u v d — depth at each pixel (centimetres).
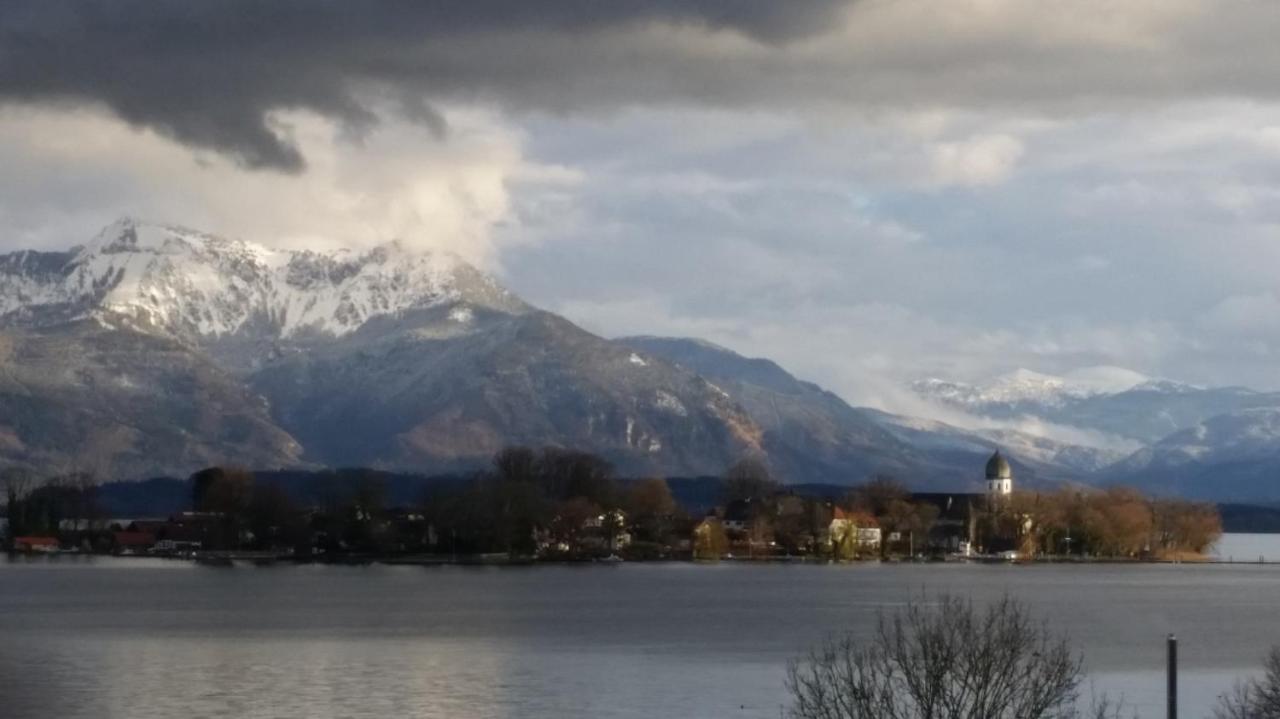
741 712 16950
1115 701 17550
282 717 16725
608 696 18138
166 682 19425
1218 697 17200
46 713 17012
